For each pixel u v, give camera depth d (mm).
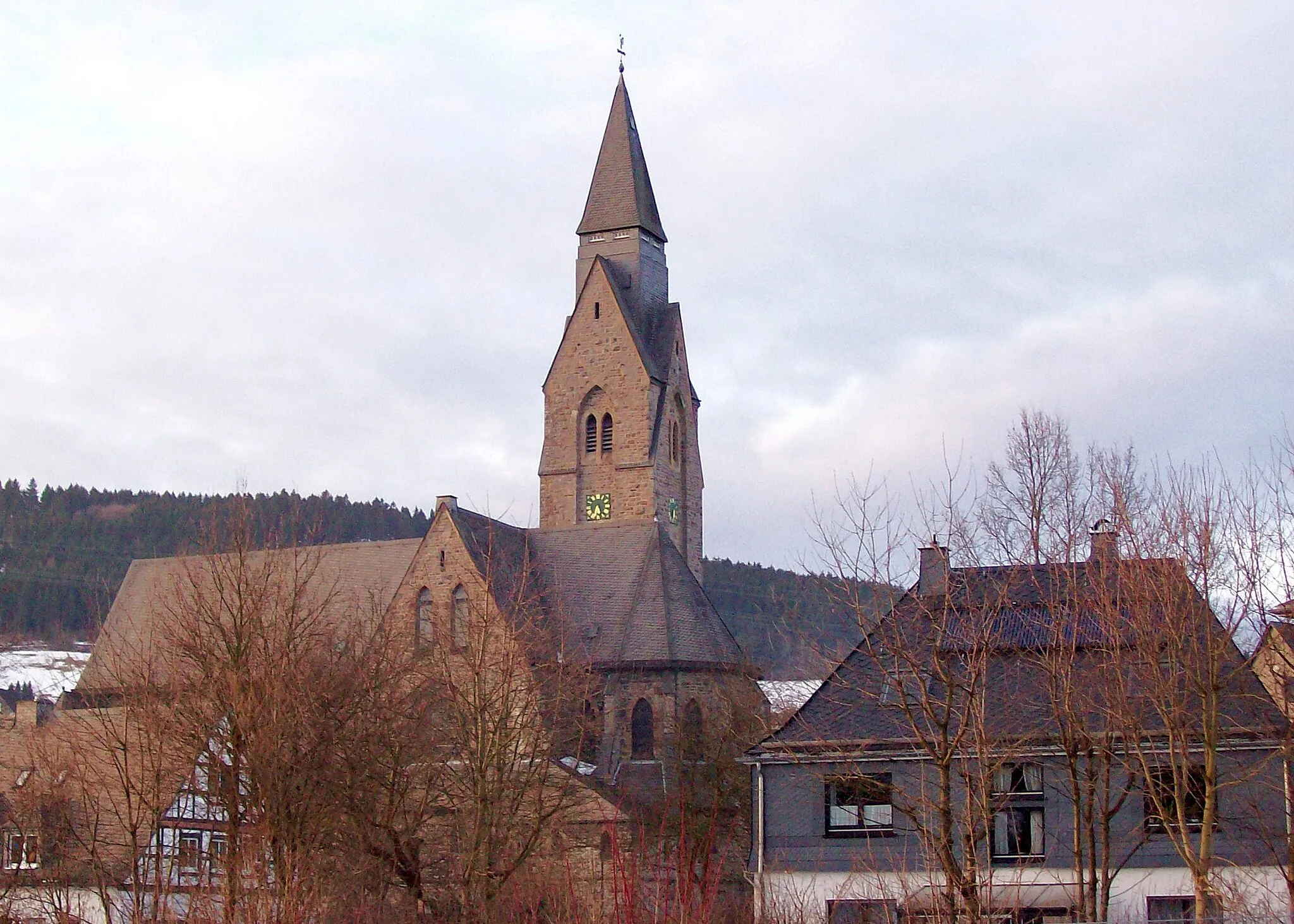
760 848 49656
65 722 55469
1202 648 38656
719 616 89625
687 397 117375
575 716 65688
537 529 94625
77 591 172000
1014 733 45281
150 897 46344
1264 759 41906
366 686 50406
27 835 48125
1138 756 40094
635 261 115688
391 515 185500
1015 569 40438
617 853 35438
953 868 36156
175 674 47562
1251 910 38375
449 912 49969
